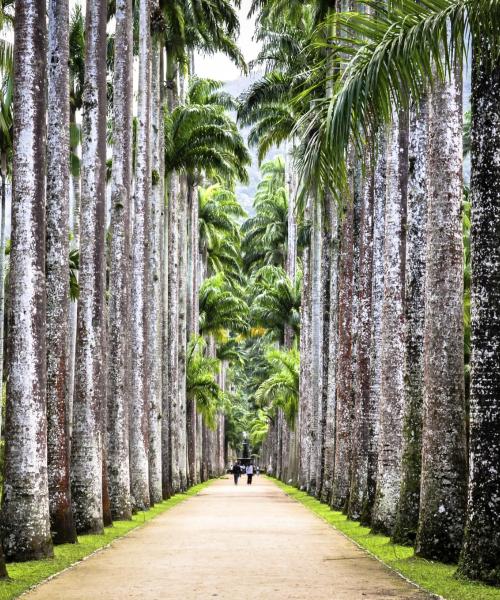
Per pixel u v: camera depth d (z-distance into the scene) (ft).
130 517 76.64
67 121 57.06
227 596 33.12
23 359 45.19
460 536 43.80
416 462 52.80
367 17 36.04
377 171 70.95
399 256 62.59
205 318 204.44
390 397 61.41
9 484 45.01
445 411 44.80
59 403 53.52
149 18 99.60
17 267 45.44
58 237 55.31
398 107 34.47
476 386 37.32
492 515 36.52
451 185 45.93
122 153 79.97
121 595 33.47
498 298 37.27
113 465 76.69
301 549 50.80
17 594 33.83
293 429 189.26
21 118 46.01
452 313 45.29
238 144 126.52
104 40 66.80
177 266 137.49
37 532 44.93
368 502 69.31
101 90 66.49
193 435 180.24
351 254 96.22
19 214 45.55
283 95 134.82
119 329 78.43
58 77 56.80
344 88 33.86
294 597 32.99
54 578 38.58
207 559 45.60
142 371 93.15
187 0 115.75
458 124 46.32
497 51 35.47
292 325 200.54
